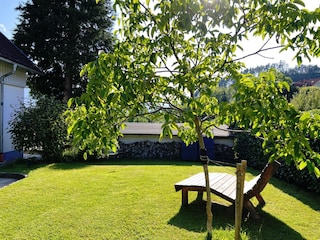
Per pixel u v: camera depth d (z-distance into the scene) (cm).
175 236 349
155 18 230
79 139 215
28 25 1645
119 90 215
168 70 239
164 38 229
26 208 441
